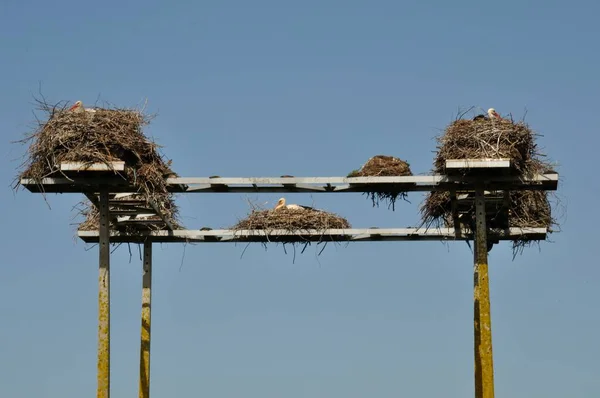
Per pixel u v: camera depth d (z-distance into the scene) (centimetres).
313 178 2491
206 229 2759
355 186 2528
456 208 2639
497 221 2761
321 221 2739
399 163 2564
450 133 2434
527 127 2433
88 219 2753
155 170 2417
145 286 2772
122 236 2753
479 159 2381
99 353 2323
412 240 2753
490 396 2375
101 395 2302
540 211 2800
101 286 2358
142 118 2428
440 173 2459
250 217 2753
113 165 2328
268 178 2498
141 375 2738
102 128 2359
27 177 2370
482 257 2433
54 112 2373
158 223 2730
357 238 2755
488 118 2456
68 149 2348
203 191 2544
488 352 2394
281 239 2762
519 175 2445
